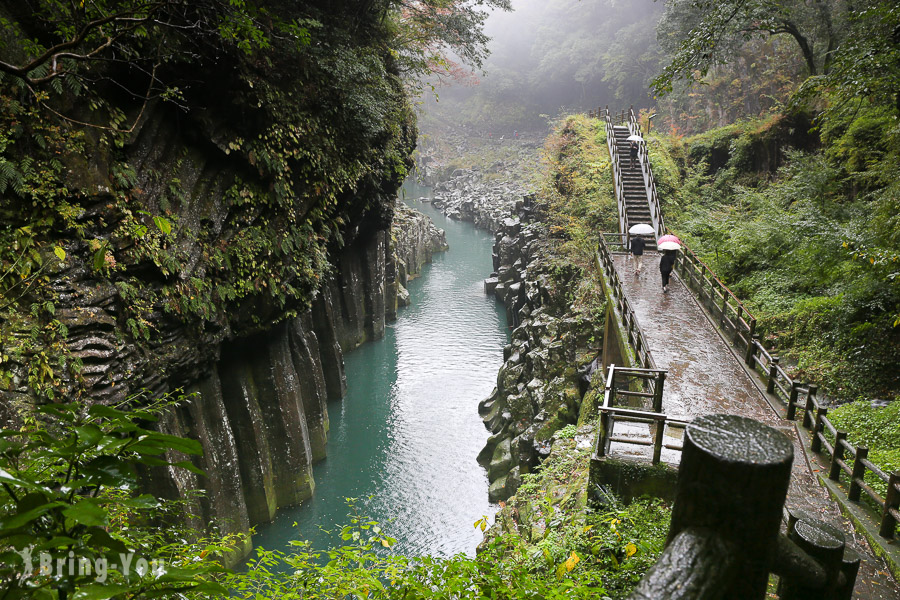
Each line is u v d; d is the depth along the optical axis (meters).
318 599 4.36
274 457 16.81
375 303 30.31
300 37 9.55
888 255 12.12
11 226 9.01
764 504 1.34
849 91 13.45
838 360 14.21
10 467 1.93
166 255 11.36
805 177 21.73
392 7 20.72
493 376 26.70
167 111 12.12
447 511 17.27
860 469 8.14
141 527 4.80
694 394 11.76
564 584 4.75
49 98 9.45
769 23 18.80
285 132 14.45
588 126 35.91
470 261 48.41
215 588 1.71
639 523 7.77
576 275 24.31
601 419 8.88
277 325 16.56
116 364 10.41
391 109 18.98
